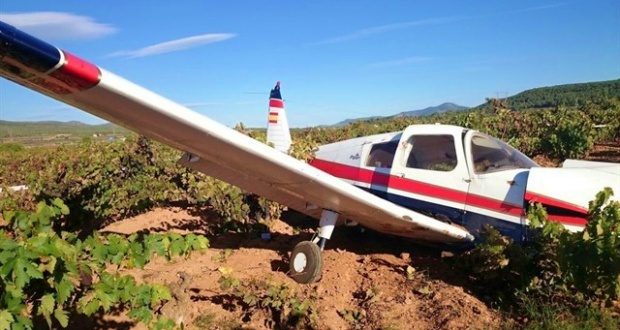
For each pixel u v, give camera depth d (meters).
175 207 8.79
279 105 9.99
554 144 15.94
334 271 5.49
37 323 3.52
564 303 4.29
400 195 6.05
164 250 3.27
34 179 7.54
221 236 7.00
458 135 5.73
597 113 26.34
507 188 5.18
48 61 2.98
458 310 4.29
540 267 4.50
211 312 4.32
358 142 6.90
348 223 6.07
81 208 5.98
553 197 4.86
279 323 4.14
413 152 6.09
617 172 5.11
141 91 3.50
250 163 4.59
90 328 3.88
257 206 7.32
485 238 4.79
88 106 3.71
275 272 5.47
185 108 3.78
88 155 9.80
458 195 5.54
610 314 4.07
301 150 7.59
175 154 9.40
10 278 2.46
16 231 2.96
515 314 4.25
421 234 5.53
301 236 6.96
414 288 4.86
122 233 6.89
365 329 4.14
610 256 3.78
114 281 2.88
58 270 2.66
